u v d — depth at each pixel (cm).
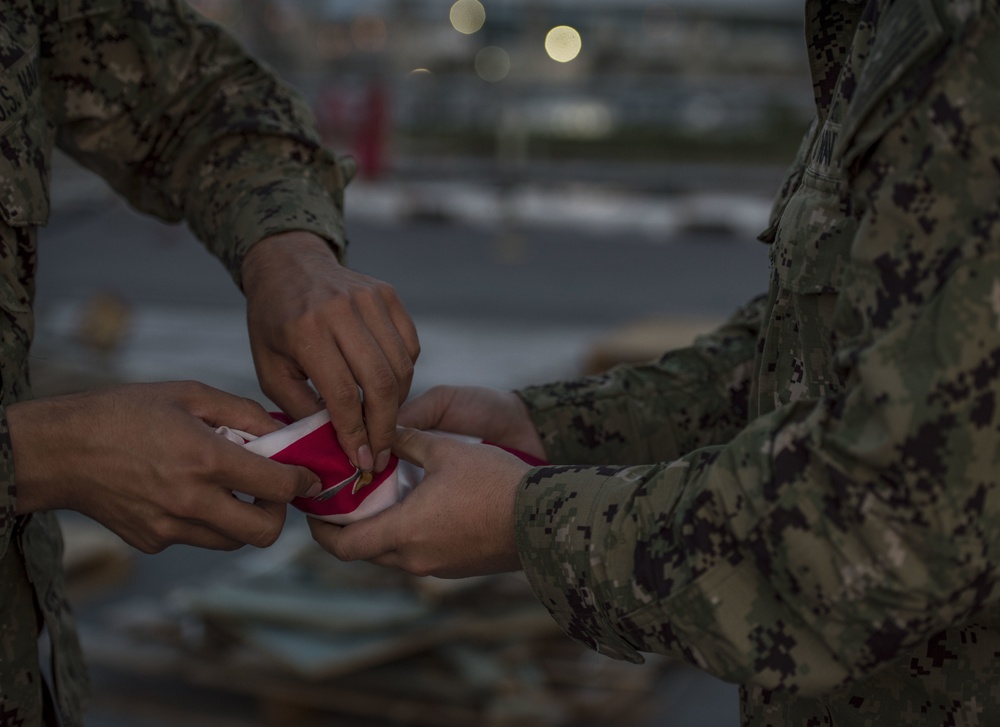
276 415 143
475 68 2225
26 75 136
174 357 748
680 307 959
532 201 1714
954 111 90
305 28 2227
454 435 149
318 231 154
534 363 766
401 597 354
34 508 121
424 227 1458
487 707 319
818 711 116
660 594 99
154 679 350
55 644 140
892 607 91
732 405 153
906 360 89
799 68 2234
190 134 167
